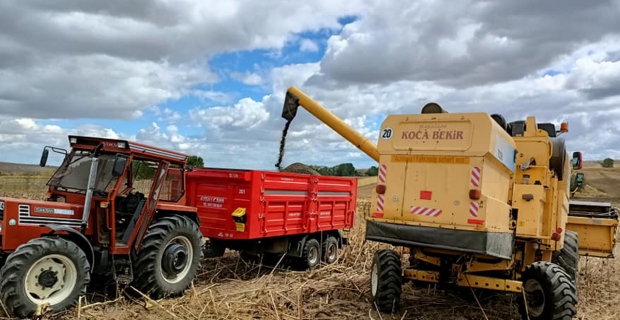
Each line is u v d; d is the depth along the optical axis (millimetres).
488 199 5770
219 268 9273
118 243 6566
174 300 6766
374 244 11719
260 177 8602
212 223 8977
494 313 7004
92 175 6488
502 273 6695
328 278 8883
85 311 6000
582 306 7652
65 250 5836
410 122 6465
